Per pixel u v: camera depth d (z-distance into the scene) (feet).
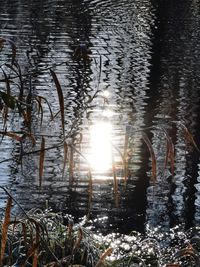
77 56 9.20
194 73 59.36
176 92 51.93
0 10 90.43
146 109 46.03
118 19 89.92
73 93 48.70
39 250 14.57
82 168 30.86
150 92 51.55
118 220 26.96
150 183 31.09
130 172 31.78
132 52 68.08
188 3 110.32
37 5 96.94
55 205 27.53
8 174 29.89
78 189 29.45
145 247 22.86
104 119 41.34
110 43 72.23
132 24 86.12
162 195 29.94
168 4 108.68
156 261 21.25
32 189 28.81
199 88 53.47
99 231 25.68
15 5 95.55
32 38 71.15
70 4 100.58
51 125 37.24
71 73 55.31
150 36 78.02
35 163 31.50
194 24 88.17
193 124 42.24
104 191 29.55
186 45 73.15
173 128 40.47
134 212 27.73
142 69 60.34
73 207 27.68
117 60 63.57
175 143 37.42
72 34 75.61
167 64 63.21
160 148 35.91
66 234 18.65
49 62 58.59
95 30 79.82
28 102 8.96
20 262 15.44
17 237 16.55
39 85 49.90
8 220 8.29
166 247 23.82
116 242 23.57
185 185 31.22
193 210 28.22
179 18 93.50
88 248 18.52
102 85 52.65
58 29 77.97
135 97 49.70
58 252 17.48
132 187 30.27
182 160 34.71
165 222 27.02
